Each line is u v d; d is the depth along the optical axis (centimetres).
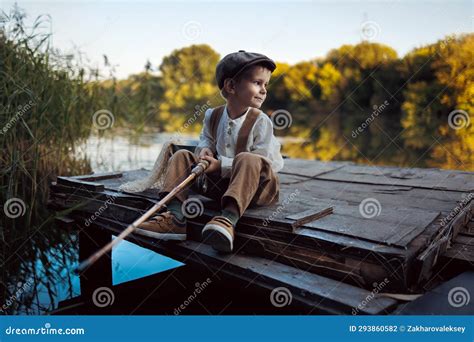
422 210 200
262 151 199
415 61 1527
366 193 256
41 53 367
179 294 206
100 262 232
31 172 332
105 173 288
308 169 354
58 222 250
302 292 144
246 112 203
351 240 154
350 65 1941
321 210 188
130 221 217
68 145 406
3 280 225
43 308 195
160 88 1116
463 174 315
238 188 175
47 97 362
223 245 168
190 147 224
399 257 139
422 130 1150
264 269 161
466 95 1264
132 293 207
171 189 190
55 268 243
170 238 187
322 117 2031
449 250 170
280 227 168
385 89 1794
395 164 555
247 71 194
